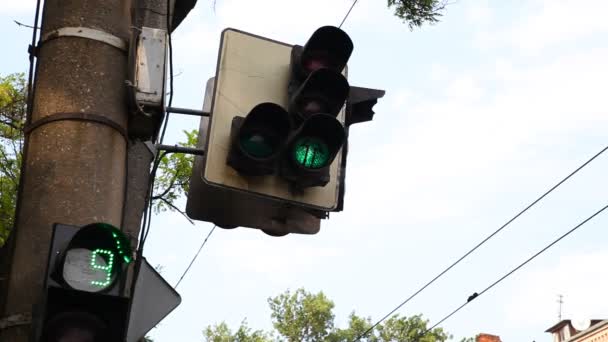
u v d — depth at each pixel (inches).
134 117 241.4
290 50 294.0
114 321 190.2
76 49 238.1
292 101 271.3
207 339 2289.6
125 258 194.2
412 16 491.5
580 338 1443.2
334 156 263.4
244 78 287.7
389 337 2262.6
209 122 279.6
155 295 267.1
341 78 266.2
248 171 269.0
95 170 226.7
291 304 2303.2
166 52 246.4
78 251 193.3
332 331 2293.3
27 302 209.6
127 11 250.8
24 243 216.5
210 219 299.1
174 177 637.3
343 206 280.7
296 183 274.7
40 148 227.3
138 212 288.2
